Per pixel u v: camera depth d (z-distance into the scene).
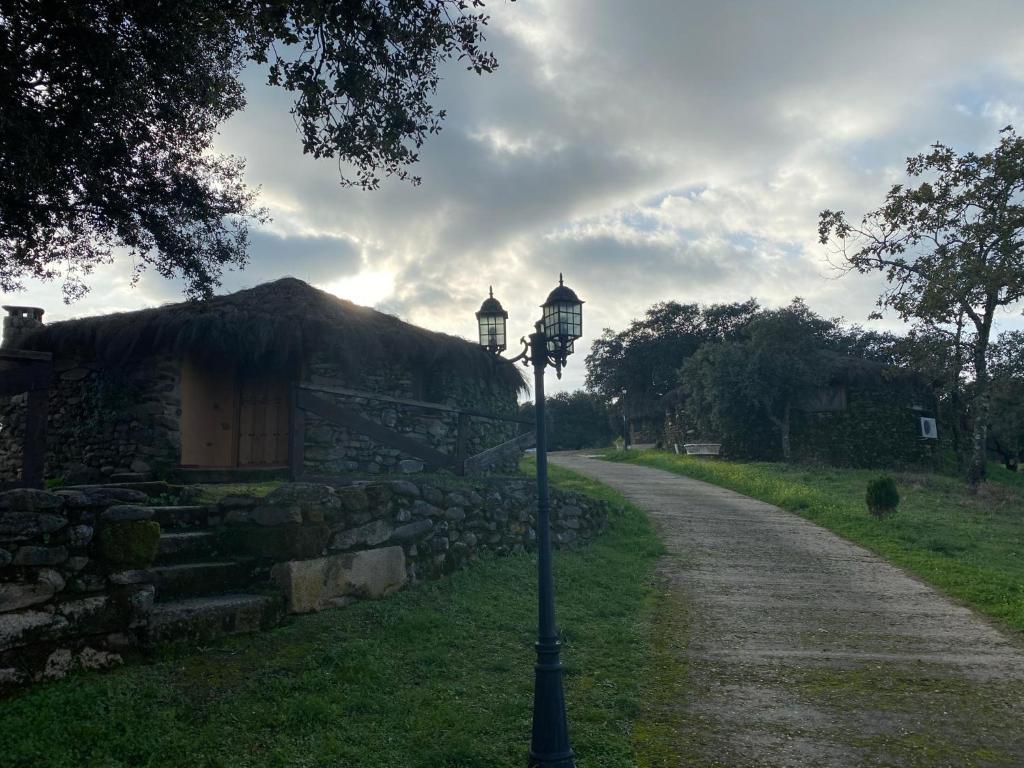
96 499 5.51
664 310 46.69
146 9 8.30
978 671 6.81
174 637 5.71
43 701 4.65
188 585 6.28
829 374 26.73
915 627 8.23
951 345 23.17
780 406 27.80
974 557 11.80
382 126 8.36
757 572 10.62
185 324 11.31
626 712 5.55
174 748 4.31
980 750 5.15
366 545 7.62
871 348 46.28
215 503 7.29
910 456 27.84
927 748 5.16
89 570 5.40
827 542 13.01
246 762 4.25
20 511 5.07
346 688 5.30
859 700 6.04
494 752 4.66
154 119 10.02
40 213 9.61
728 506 16.80
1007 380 30.16
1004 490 21.14
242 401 12.76
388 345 13.19
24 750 4.08
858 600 9.33
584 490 17.62
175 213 11.10
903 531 13.64
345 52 7.75
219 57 10.30
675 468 25.41
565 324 5.19
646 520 14.14
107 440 11.96
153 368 11.70
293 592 6.61
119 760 4.15
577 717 5.36
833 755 5.02
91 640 5.29
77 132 8.94
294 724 4.71
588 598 8.59
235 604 6.11
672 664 6.77
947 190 22.44
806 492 17.89
